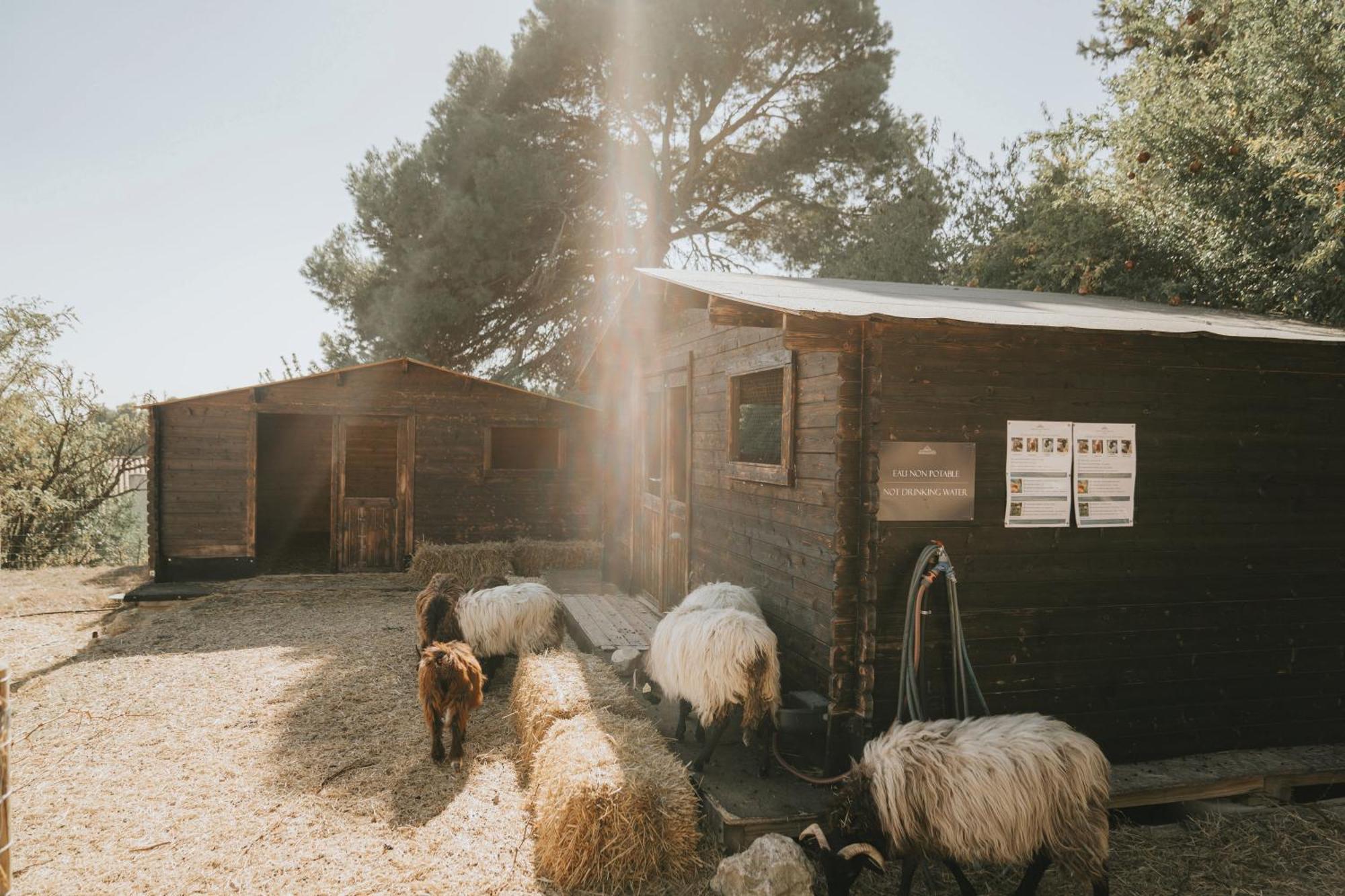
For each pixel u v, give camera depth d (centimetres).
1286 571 455
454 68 1664
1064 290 966
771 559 489
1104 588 427
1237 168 732
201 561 1038
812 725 406
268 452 1426
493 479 1162
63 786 435
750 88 1642
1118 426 427
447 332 1579
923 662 386
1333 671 464
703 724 409
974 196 1332
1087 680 425
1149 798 400
